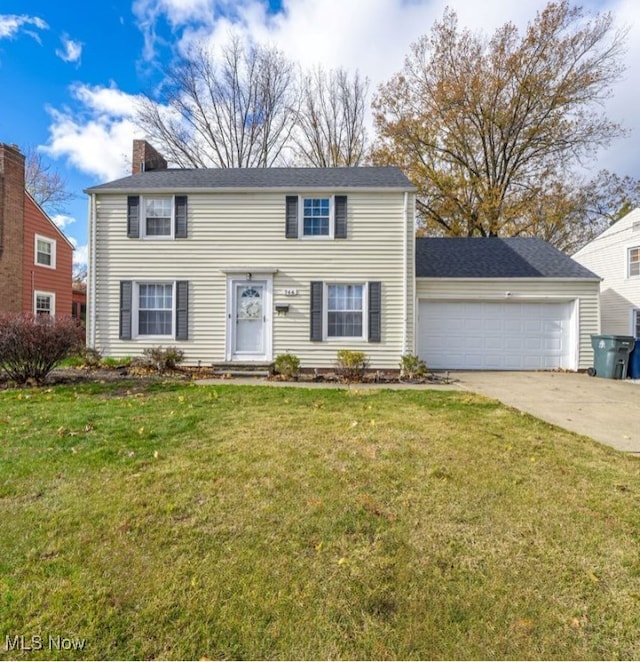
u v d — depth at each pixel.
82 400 6.06
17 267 14.12
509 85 17.17
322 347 10.17
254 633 1.69
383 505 2.79
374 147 19.44
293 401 6.25
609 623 1.78
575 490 3.09
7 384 7.45
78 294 24.28
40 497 2.80
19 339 7.19
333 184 10.34
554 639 1.69
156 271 10.29
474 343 11.08
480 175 18.84
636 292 14.16
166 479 3.13
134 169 12.48
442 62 17.64
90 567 2.06
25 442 3.94
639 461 3.78
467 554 2.25
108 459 3.52
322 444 4.05
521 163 18.36
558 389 8.00
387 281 10.15
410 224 10.08
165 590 1.91
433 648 1.64
